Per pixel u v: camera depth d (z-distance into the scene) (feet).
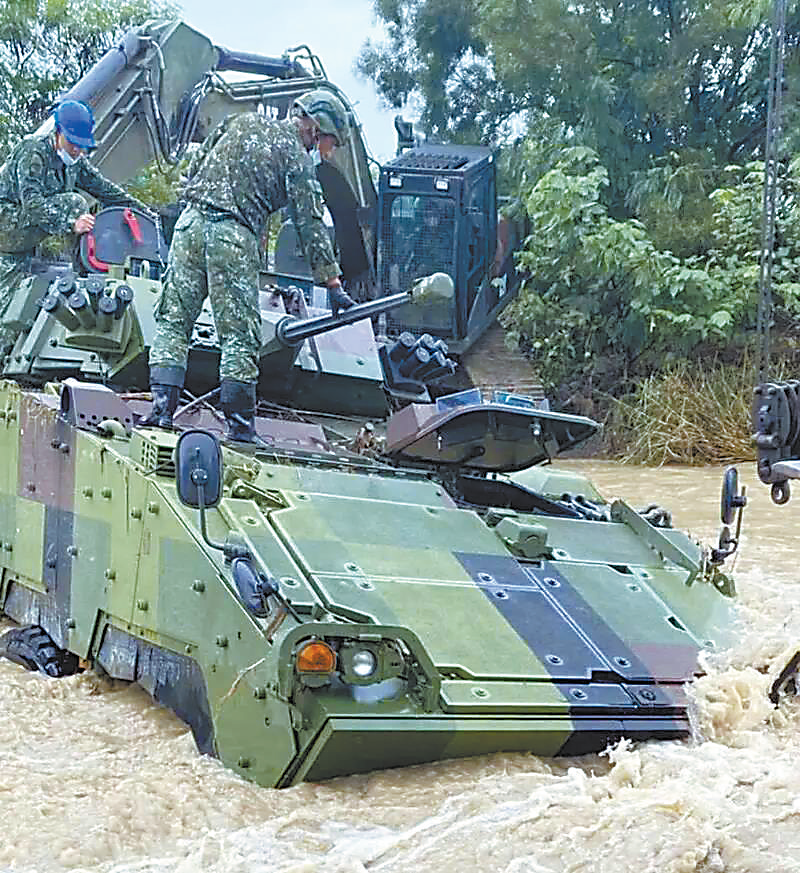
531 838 15.06
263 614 17.48
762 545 39.11
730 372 68.74
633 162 77.92
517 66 78.69
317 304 32.78
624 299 72.74
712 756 17.56
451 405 25.46
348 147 38.17
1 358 31.27
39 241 32.37
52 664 24.06
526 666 18.34
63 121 32.58
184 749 19.12
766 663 20.06
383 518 21.04
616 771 16.87
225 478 20.62
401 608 18.51
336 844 15.37
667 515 25.16
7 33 82.48
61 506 24.04
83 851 15.42
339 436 28.96
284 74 40.96
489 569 20.65
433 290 25.39
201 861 15.02
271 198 24.79
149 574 20.27
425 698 17.03
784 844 14.84
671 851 14.42
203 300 24.89
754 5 71.67
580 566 21.98
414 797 16.47
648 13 77.30
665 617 21.01
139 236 31.65
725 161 77.10
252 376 24.02
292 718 16.71
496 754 17.47
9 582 27.14
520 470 26.99
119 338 26.73
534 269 74.43
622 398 71.20
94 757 18.92
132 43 38.55
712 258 71.46
